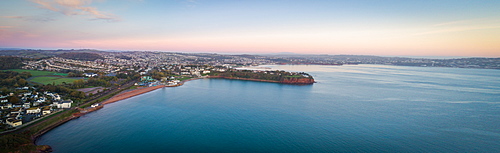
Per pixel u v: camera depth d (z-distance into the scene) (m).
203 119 140.88
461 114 157.88
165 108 164.25
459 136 119.62
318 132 122.88
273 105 177.75
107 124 129.62
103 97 186.75
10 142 92.38
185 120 138.62
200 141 110.31
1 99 149.88
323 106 176.50
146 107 166.62
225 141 110.81
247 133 120.56
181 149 102.12
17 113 128.88
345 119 144.38
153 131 121.00
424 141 113.38
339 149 104.19
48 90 186.50
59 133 115.38
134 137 113.06
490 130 128.12
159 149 101.50
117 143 106.00
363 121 140.88
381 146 107.50
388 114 155.75
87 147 101.31
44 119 125.69
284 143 109.56
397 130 126.81
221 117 145.38
